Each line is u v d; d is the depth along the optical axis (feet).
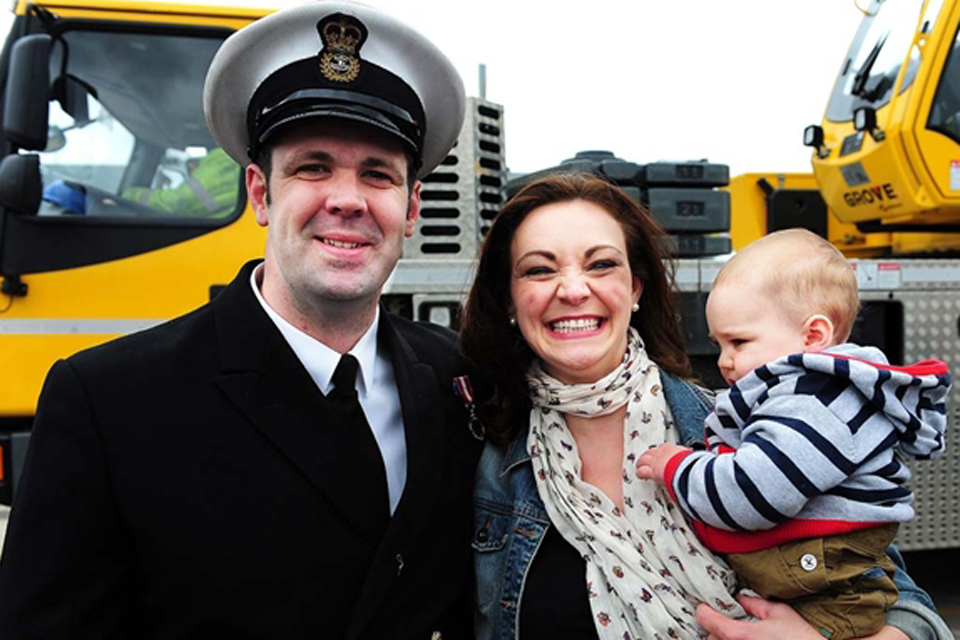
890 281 10.83
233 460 4.27
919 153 13.41
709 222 10.99
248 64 4.70
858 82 15.12
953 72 13.37
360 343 4.81
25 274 9.93
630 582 4.49
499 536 5.05
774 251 4.87
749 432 4.40
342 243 4.46
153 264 10.30
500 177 10.97
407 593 4.66
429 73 4.93
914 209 13.76
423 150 5.29
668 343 5.62
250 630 4.13
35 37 9.14
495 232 5.36
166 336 4.61
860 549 4.27
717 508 4.28
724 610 4.49
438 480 4.82
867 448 4.20
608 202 5.21
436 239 10.34
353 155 4.45
